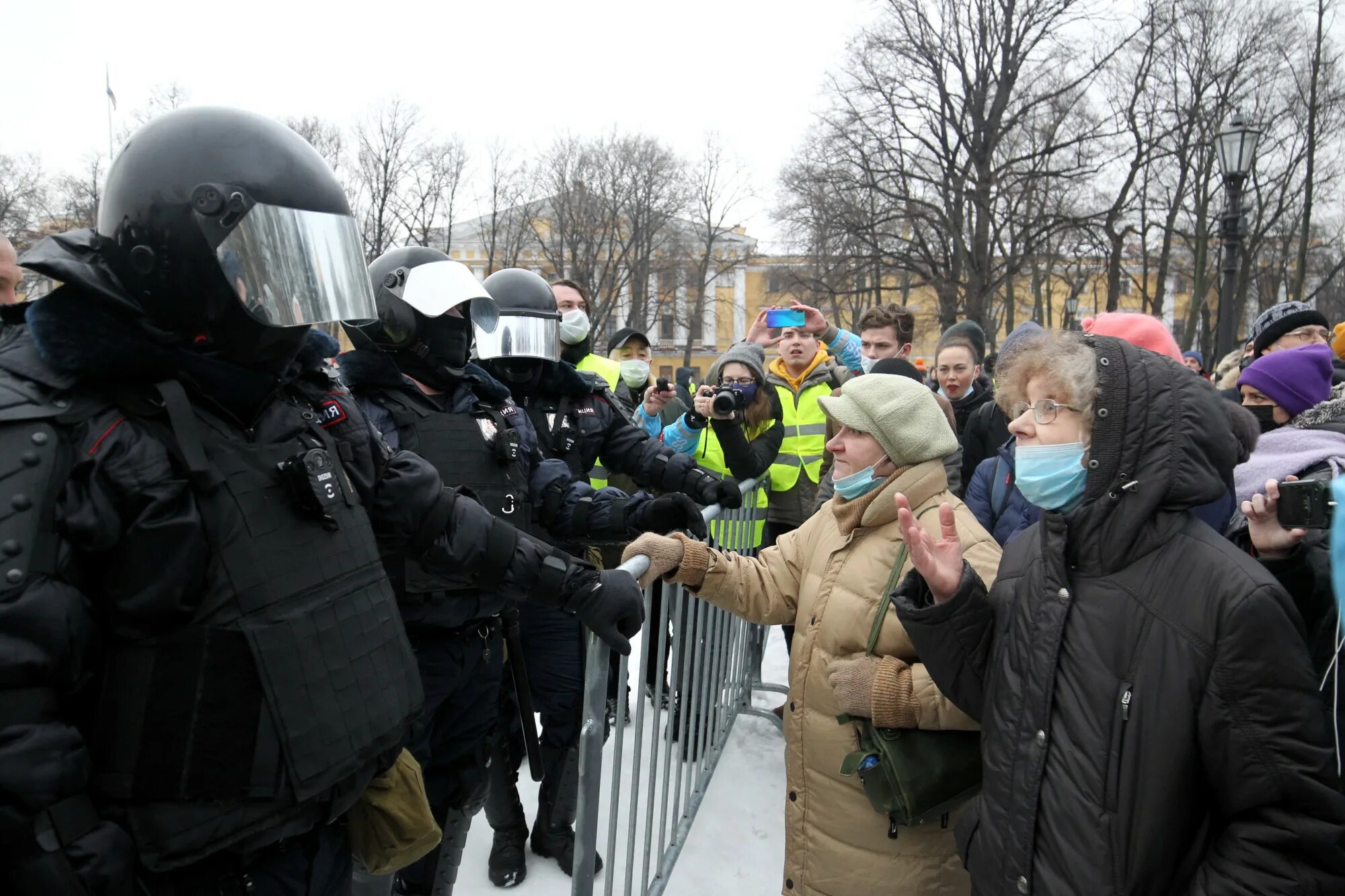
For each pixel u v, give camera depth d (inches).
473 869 104.0
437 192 1455.5
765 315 173.6
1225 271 415.8
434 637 80.3
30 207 571.5
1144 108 1015.6
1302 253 915.4
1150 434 50.8
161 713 41.1
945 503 71.1
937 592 62.0
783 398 158.7
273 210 45.1
